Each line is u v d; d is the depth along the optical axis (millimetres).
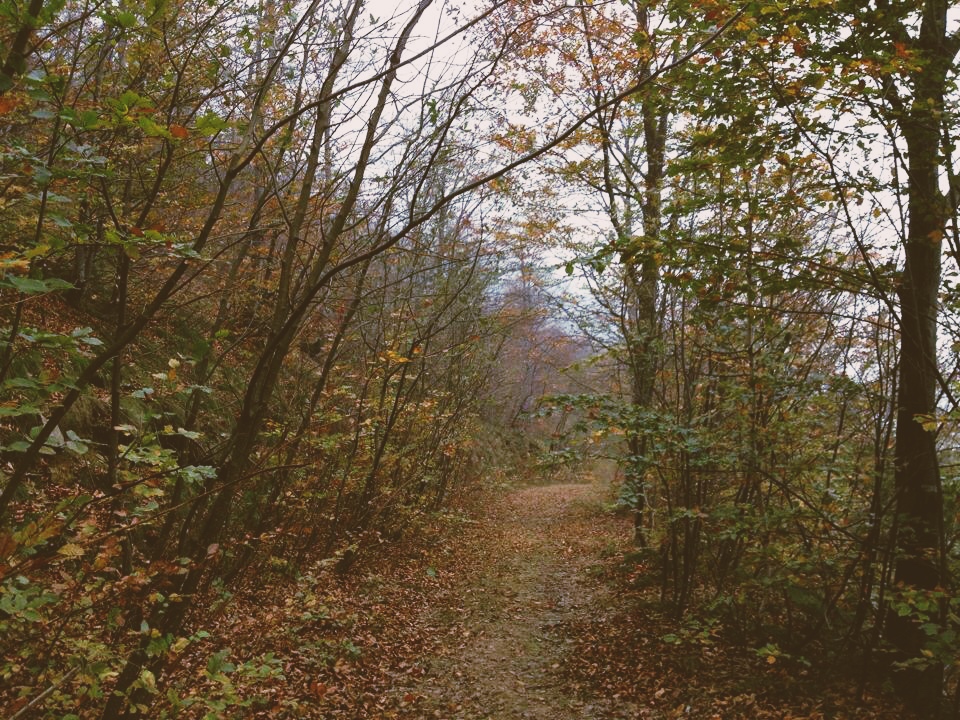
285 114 5477
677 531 8633
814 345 8094
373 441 10977
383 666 7543
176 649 3248
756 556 7004
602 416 6730
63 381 2094
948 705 6145
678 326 8453
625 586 10625
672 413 8266
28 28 1867
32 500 6180
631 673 7324
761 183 7070
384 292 8688
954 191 5254
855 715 5973
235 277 6535
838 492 6867
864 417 7059
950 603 4922
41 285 1673
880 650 6137
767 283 5805
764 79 5328
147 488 3049
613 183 10812
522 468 28734
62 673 3160
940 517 5785
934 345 6137
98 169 2199
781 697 6406
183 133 1847
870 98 5281
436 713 6586
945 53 5652
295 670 6707
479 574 12500
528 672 7820
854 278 5812
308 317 6934
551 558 14109
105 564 2855
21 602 2646
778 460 6953
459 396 14414
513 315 15078
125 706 3236
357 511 11031
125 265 2664
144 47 3934
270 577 8719
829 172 5688
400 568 12078
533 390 29156
